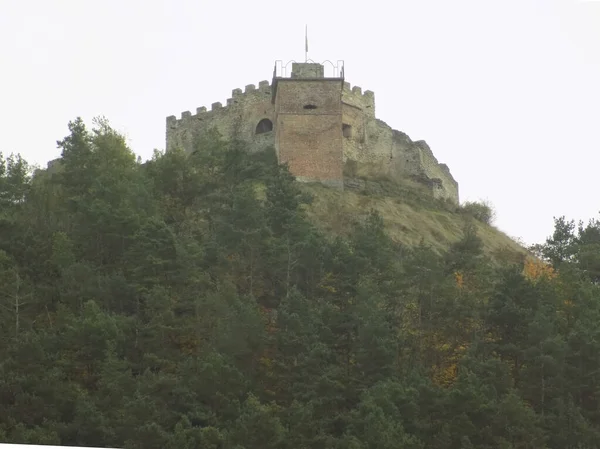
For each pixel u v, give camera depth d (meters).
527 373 67.00
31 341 63.06
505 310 71.31
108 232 78.00
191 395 61.03
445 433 60.16
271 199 83.75
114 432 57.88
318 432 59.84
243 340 65.88
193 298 70.62
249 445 57.31
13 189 86.31
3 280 69.69
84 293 71.00
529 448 60.69
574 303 76.69
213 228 83.50
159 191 89.62
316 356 64.19
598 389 66.62
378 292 73.31
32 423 59.72
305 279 76.44
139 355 66.75
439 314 73.81
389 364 66.25
